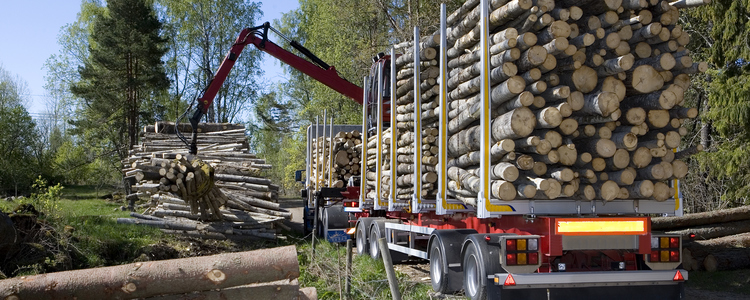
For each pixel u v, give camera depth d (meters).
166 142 17.23
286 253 3.99
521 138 5.88
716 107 14.64
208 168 11.63
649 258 6.05
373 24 29.89
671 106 5.88
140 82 32.97
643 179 6.11
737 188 14.62
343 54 30.14
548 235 5.80
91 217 12.02
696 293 7.52
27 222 8.42
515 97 5.83
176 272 3.82
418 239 9.59
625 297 5.96
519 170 6.01
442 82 7.31
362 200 10.92
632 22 5.89
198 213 12.20
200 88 43.50
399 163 9.06
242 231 12.46
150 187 12.38
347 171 13.59
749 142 14.14
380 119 9.69
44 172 34.00
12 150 32.16
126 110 34.19
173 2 42.09
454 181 7.08
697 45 18.75
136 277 3.77
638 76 5.86
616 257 6.25
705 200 15.75
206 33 42.78
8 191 27.83
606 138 5.88
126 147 35.19
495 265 6.04
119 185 33.38
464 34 7.12
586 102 5.79
